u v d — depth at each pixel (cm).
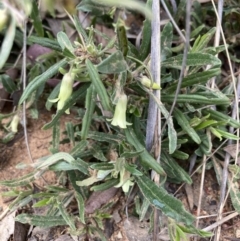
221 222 30
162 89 30
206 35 32
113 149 31
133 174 27
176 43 36
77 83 33
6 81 36
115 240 30
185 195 32
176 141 27
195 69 31
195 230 27
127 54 27
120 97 25
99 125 34
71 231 30
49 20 39
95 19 35
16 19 18
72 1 19
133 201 31
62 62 28
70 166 29
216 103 28
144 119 31
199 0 37
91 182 28
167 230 30
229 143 32
